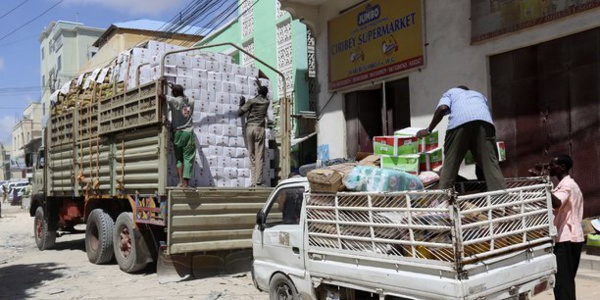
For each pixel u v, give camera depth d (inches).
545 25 318.0
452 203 143.7
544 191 181.3
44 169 466.3
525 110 338.3
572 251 199.5
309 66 595.5
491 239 154.3
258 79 351.6
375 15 450.6
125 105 331.6
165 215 294.8
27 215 1045.2
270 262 223.6
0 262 420.2
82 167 394.0
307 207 198.1
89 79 397.1
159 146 299.7
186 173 297.7
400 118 446.3
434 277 148.8
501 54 352.8
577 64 309.0
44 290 299.6
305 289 199.3
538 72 330.6
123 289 291.7
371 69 457.4
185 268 309.0
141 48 341.4
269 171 358.9
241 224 319.0
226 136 329.4
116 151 346.0
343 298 186.7
